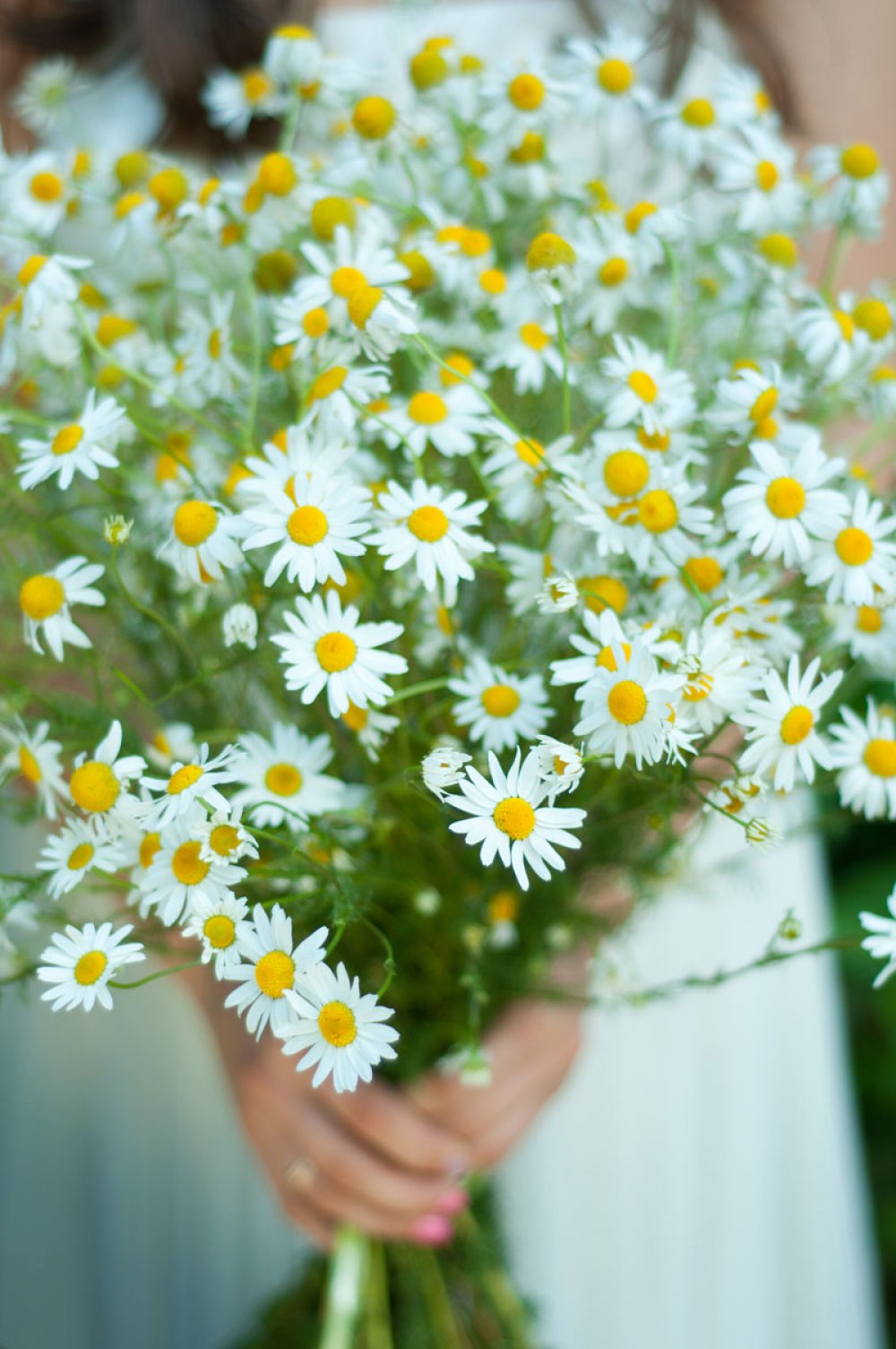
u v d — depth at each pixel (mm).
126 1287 759
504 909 468
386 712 435
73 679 515
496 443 414
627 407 414
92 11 627
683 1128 694
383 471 428
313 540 386
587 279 448
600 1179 696
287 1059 529
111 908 521
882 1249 963
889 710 434
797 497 401
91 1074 736
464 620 456
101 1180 747
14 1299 742
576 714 431
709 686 383
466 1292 575
